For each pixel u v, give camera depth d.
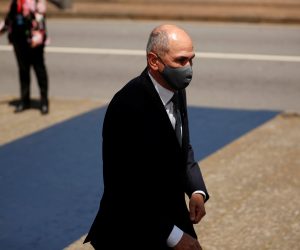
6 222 15.91
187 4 50.22
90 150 21.28
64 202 17.09
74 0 52.22
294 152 20.44
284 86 30.09
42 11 23.95
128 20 47.38
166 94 8.95
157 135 8.73
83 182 18.48
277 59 34.97
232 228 15.26
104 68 34.00
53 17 48.72
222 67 33.56
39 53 24.86
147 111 8.70
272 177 18.33
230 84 30.53
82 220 15.97
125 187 8.77
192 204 9.45
